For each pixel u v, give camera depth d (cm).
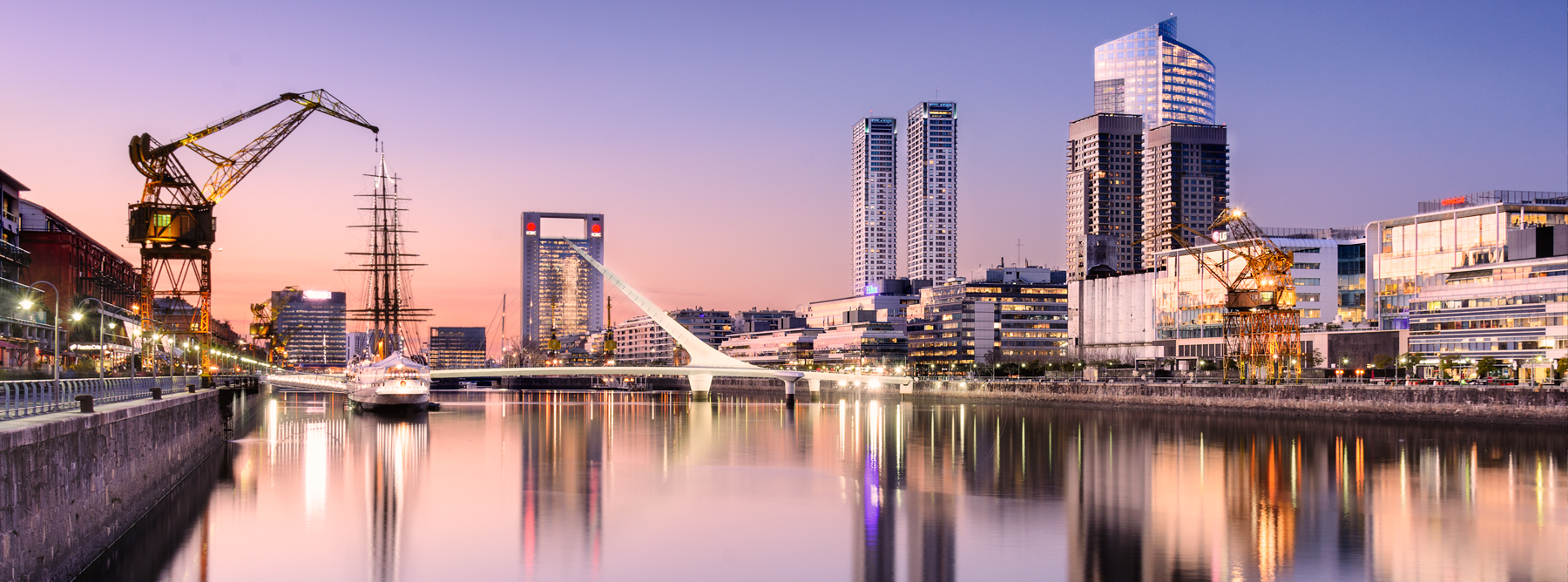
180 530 5172
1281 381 16712
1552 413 11281
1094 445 10381
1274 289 16838
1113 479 7419
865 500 6356
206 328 12144
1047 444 10519
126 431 4669
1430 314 16550
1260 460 8825
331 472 7625
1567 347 14462
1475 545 4962
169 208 11662
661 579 4300
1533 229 15925
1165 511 5912
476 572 4397
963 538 5097
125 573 4238
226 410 10300
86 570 3925
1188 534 5200
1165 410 17388
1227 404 16262
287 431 11881
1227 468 8200
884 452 9581
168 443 5912
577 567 4506
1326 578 4297
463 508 5981
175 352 14400
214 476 7281
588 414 16675
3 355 10712
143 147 11781
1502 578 4312
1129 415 16462
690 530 5334
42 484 3359
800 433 12212
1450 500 6412
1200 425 13575
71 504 3706
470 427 12950
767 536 5184
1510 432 11244
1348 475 7712
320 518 5559
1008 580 4275
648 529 5359
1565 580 4275
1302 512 5909
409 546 4869
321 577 4256
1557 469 8100
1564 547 4928
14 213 13575
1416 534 5238
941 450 9806
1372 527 5438
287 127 13138
